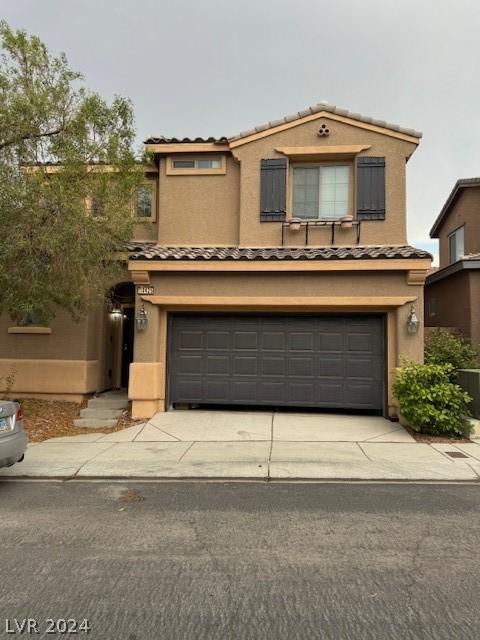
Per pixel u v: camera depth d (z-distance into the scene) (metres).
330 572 3.67
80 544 4.21
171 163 12.07
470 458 7.18
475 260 12.68
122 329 12.77
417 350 9.45
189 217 11.89
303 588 3.43
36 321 11.38
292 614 3.09
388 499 5.49
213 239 11.80
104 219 8.73
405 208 11.02
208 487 5.99
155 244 12.15
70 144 8.23
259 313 10.27
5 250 7.39
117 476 6.41
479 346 11.52
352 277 9.69
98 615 3.08
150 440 8.39
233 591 3.38
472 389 9.41
